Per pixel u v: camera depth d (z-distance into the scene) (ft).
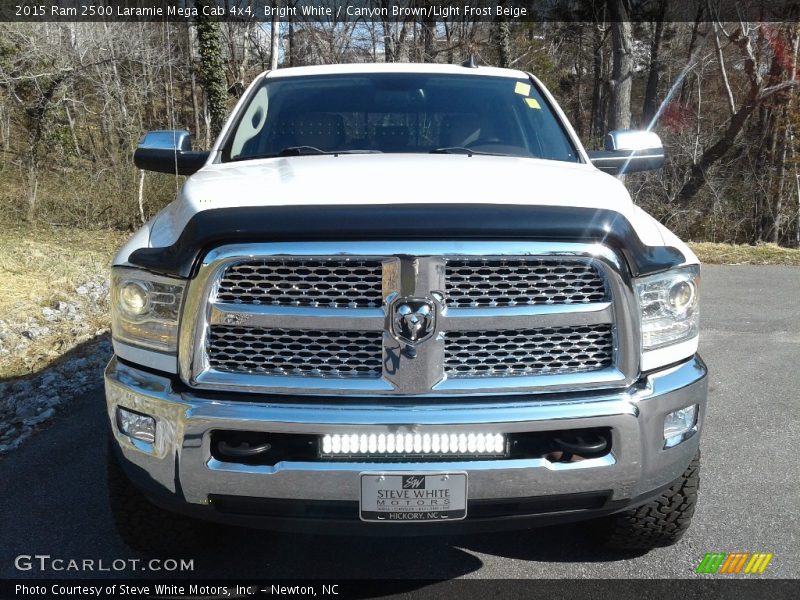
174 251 7.33
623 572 9.08
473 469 7.14
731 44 96.78
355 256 6.98
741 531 10.12
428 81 12.71
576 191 8.01
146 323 7.53
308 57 85.97
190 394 7.28
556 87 133.59
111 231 51.26
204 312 7.18
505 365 7.29
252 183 8.29
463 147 11.29
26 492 11.35
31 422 14.26
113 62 60.29
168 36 69.51
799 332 22.49
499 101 12.30
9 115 60.90
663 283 7.63
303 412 7.07
